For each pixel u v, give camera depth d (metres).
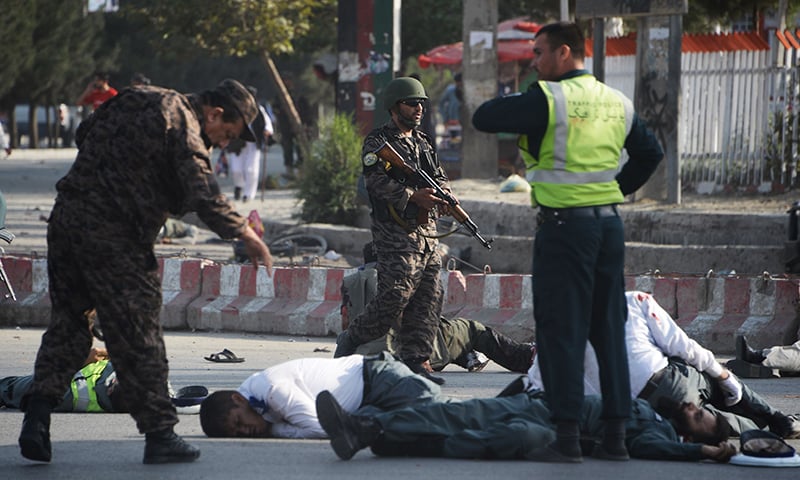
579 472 19.02
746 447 20.19
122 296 18.97
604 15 57.28
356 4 78.56
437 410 20.31
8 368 31.48
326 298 40.69
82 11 174.25
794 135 57.22
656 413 21.34
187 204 18.64
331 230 60.28
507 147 87.38
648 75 56.88
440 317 29.17
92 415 24.91
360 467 19.39
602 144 19.28
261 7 98.50
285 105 101.19
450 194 27.72
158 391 19.39
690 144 60.91
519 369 30.92
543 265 19.22
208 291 42.44
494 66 76.88
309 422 21.88
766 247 46.31
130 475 18.75
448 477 18.62
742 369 30.70
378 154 27.56
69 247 19.00
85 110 140.88
